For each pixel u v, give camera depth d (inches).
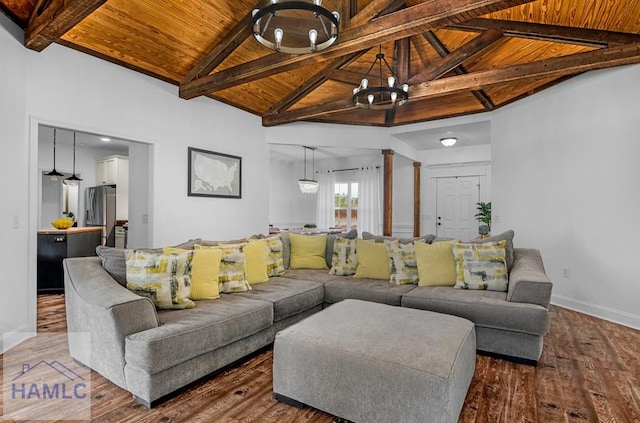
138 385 81.0
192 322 90.0
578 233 160.9
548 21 137.6
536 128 181.3
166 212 172.4
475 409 81.7
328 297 137.2
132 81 156.5
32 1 113.7
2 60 111.4
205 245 128.2
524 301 108.4
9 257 114.2
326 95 224.7
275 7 91.7
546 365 104.7
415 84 169.6
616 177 146.4
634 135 140.7
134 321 85.0
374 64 193.3
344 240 159.5
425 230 316.5
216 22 149.1
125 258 103.3
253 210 223.1
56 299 177.8
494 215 206.2
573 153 163.3
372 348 75.8
